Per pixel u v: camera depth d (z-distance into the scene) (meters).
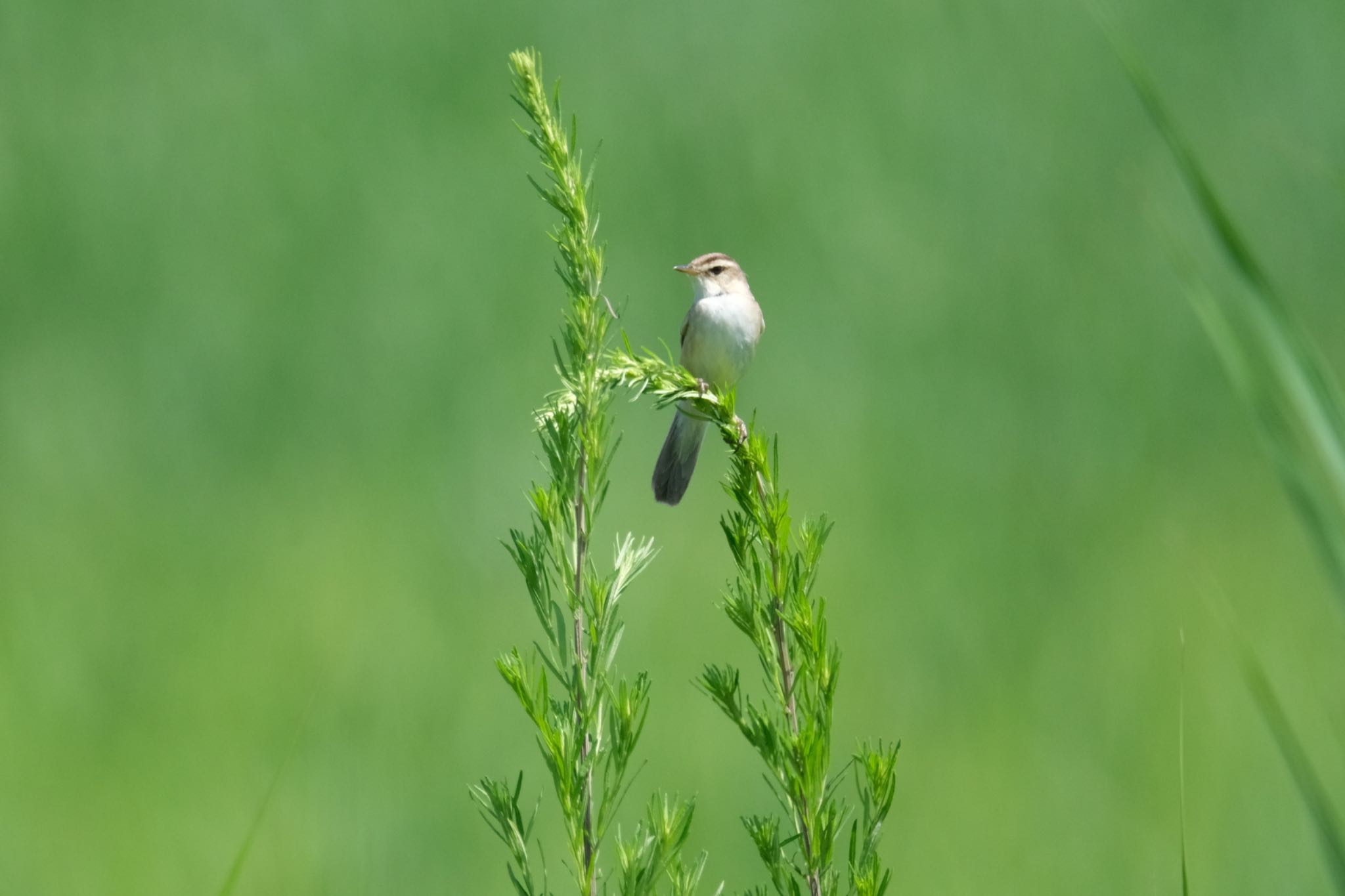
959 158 23.95
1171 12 26.62
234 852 12.42
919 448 19.44
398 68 24.73
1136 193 23.25
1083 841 12.65
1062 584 16.41
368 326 21.34
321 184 23.12
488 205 22.86
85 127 23.89
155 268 22.12
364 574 17.25
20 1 25.72
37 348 21.53
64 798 13.47
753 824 4.37
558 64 24.59
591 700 4.33
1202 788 13.12
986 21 26.25
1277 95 24.97
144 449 19.98
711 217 22.78
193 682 15.12
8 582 17.16
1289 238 22.83
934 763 13.70
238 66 25.20
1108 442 19.53
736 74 25.16
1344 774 8.56
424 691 14.80
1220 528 17.53
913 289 21.86
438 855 12.51
